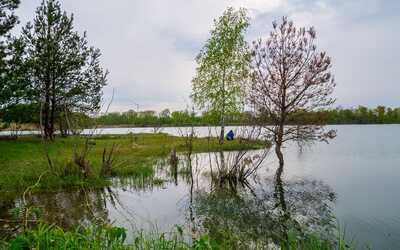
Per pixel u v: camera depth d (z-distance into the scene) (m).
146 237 6.21
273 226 7.75
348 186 12.38
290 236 7.02
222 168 13.73
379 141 35.09
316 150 27.00
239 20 29.05
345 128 79.44
